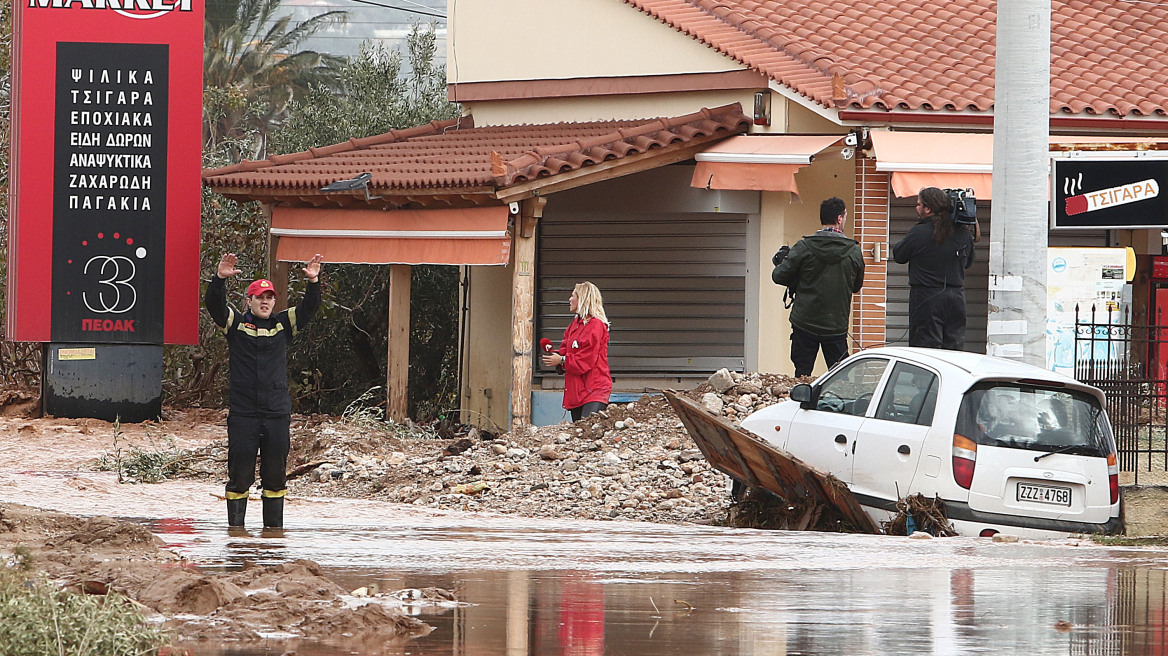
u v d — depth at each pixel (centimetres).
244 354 2620
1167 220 4150
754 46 4838
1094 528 2553
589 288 4006
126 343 5053
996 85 3231
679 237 4931
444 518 2986
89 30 5025
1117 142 4253
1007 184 3200
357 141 5519
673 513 3162
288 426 2653
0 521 2189
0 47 6269
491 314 5381
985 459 2528
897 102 4428
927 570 2042
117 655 1181
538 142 4984
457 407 5681
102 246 5044
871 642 1448
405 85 7238
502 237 4462
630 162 4612
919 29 5138
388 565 2031
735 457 2903
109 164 5041
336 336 6372
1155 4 5488
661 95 5059
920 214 3503
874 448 2656
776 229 4759
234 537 2414
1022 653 1405
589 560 2136
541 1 5412
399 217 4719
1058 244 4803
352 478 3700
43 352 5091
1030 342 3194
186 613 1522
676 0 5266
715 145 4703
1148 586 1883
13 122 5009
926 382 2636
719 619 1581
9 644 1148
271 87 11156
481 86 5622
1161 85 4797
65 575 1698
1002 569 2061
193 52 5072
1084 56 5019
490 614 1602
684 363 4934
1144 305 4853
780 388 3850
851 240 3850
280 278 5100
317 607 1572
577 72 5291
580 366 3962
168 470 3853
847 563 2122
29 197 5006
